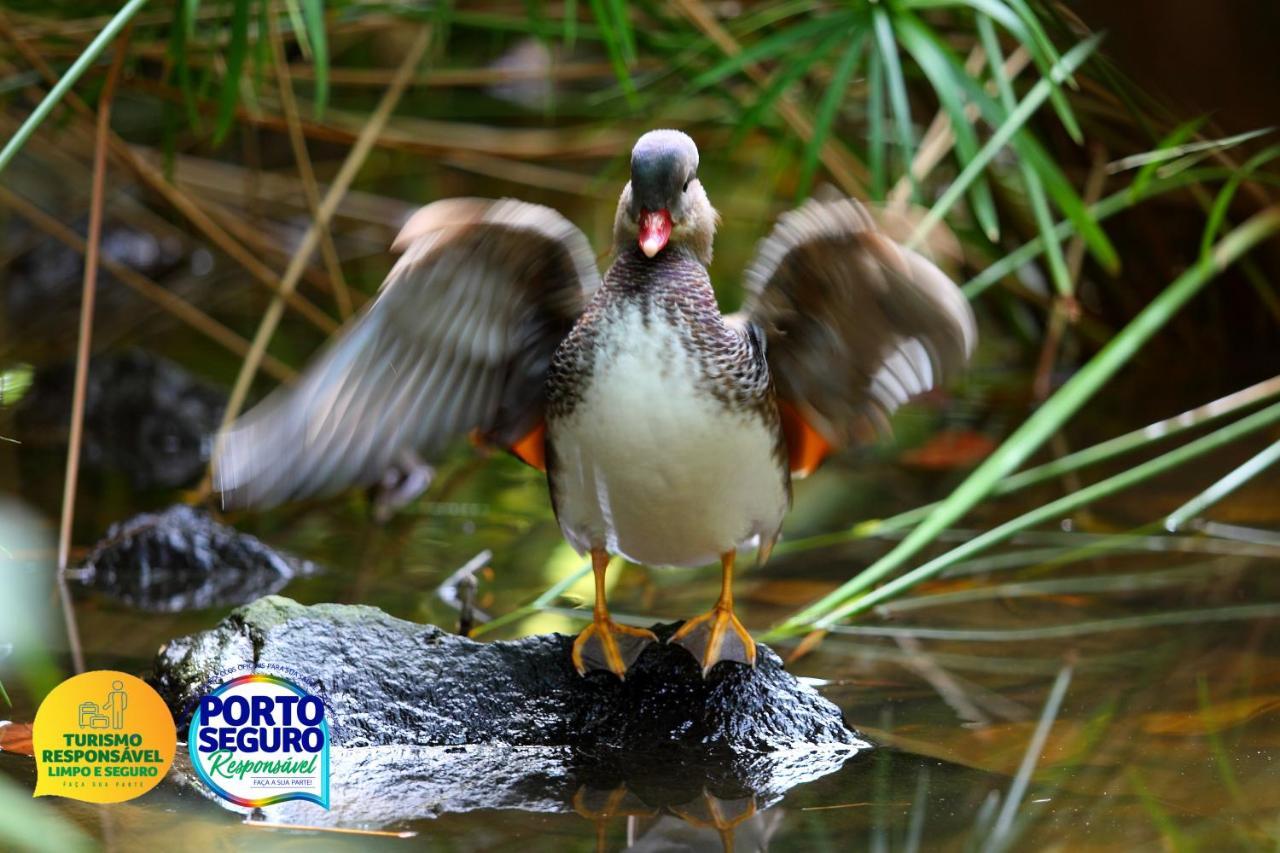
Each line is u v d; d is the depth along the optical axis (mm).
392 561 8828
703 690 6293
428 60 11422
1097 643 7289
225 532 8758
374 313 5371
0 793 5438
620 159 12562
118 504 9914
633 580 8453
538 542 9195
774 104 10680
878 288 5500
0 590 8172
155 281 15344
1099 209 9969
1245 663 6906
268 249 13273
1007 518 9445
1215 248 12297
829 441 6406
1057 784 5590
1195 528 9070
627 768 5895
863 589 7352
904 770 5797
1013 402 12328
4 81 11133
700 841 5125
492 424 6250
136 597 8141
